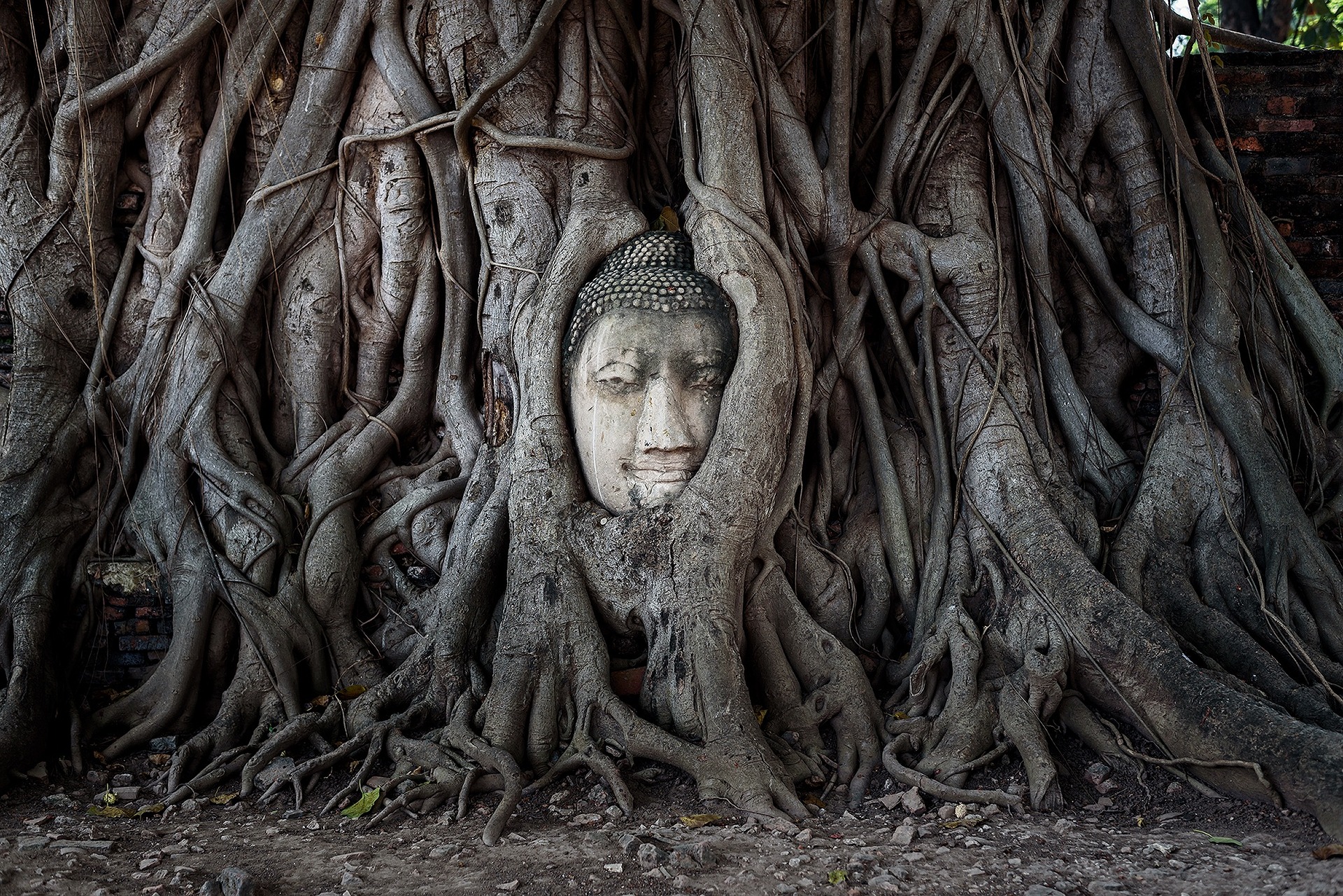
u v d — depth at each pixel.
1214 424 5.33
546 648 4.81
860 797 4.39
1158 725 4.36
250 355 5.95
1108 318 5.85
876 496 5.64
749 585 5.00
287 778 4.44
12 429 5.51
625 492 5.04
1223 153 6.10
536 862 3.65
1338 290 6.06
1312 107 6.16
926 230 5.78
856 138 5.98
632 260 5.26
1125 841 3.80
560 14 5.80
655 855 3.63
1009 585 4.99
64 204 5.80
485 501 5.48
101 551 5.54
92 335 5.83
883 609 5.41
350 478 5.74
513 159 5.67
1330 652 4.86
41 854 3.77
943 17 5.71
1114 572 5.03
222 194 5.96
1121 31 5.79
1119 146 5.81
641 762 4.55
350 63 5.84
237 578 5.30
